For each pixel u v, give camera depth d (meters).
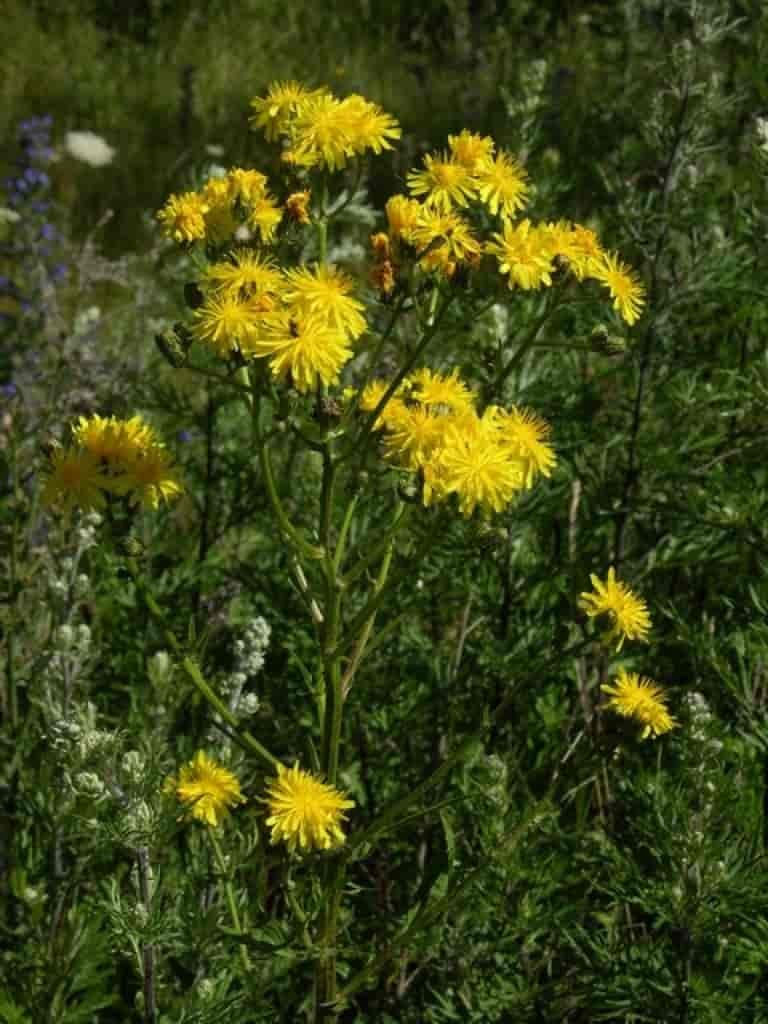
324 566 0.97
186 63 3.69
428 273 0.95
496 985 1.11
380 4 4.04
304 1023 1.15
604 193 1.56
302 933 0.98
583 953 1.10
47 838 1.13
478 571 1.24
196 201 1.00
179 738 1.20
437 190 0.97
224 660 1.33
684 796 1.07
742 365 1.34
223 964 1.09
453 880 1.03
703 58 1.36
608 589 0.99
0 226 1.95
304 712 1.26
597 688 1.24
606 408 1.37
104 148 2.37
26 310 1.72
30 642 1.27
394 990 1.17
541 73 1.38
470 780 1.17
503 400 1.26
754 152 1.27
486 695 1.24
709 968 1.08
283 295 0.93
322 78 3.66
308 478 1.26
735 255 1.28
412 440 0.94
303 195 0.98
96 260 1.75
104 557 1.30
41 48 3.64
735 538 1.25
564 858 1.11
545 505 1.25
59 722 0.97
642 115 1.46
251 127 1.02
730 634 1.22
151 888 1.00
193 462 1.43
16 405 1.38
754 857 1.09
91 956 1.08
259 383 0.94
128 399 1.41
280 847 0.98
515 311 1.30
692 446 1.27
